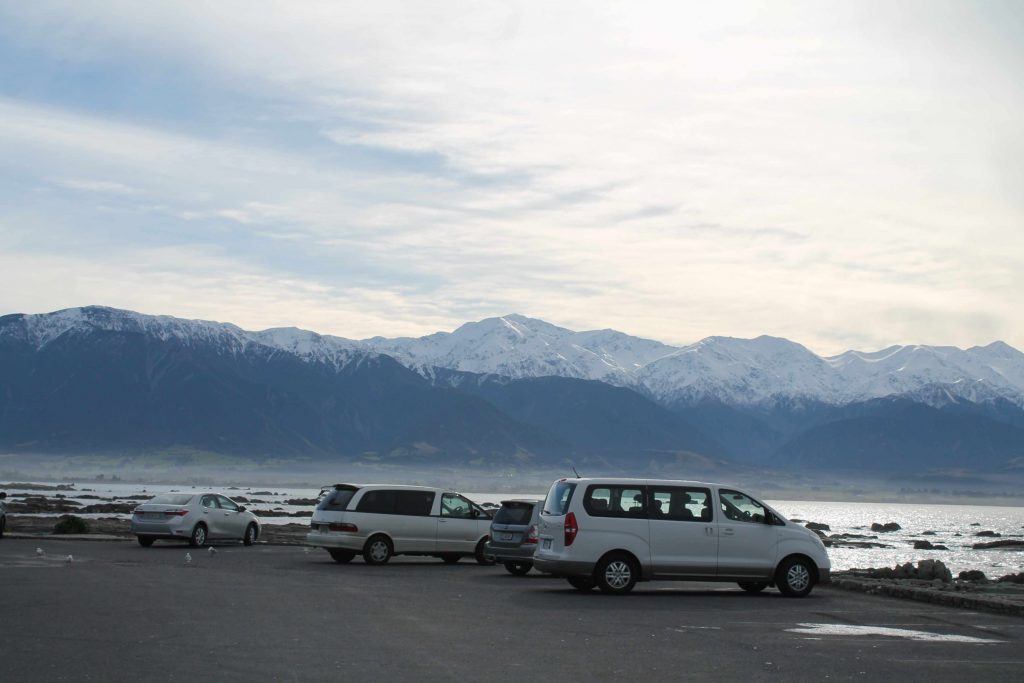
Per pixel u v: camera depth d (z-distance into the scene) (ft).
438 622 56.34
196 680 39.52
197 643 47.73
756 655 47.39
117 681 39.11
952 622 60.34
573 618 59.16
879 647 50.34
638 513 73.26
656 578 72.84
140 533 120.57
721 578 73.36
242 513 130.52
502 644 49.19
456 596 70.18
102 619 54.65
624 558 72.59
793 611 64.75
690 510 73.92
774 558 74.18
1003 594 73.67
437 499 103.65
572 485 74.18
